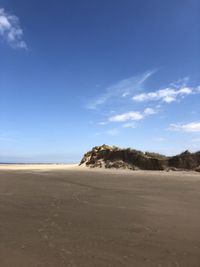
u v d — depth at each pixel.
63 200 12.67
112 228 8.62
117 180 20.77
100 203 12.13
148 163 32.88
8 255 6.60
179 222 9.33
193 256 6.62
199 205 11.94
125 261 6.35
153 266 6.13
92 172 28.70
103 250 6.91
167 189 16.36
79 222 9.20
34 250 6.88
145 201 12.70
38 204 11.75
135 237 7.84
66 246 7.14
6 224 8.91
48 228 8.54
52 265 6.14
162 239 7.69
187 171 29.88
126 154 35.25
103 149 38.25
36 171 30.20
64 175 24.62
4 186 16.81
